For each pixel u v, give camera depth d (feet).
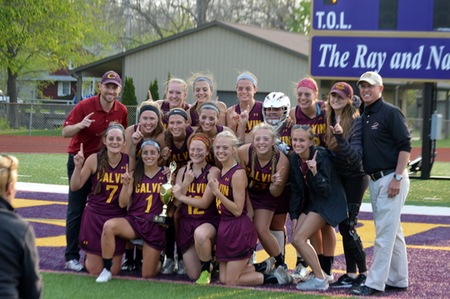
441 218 38.17
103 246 23.59
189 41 105.29
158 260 24.44
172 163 24.95
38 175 53.67
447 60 52.70
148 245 24.04
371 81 22.17
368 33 53.47
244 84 26.30
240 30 102.32
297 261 25.40
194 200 23.97
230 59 103.81
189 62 105.50
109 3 171.22
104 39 144.66
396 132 21.90
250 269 23.98
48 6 115.03
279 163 23.95
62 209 37.68
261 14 191.01
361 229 34.42
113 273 24.43
